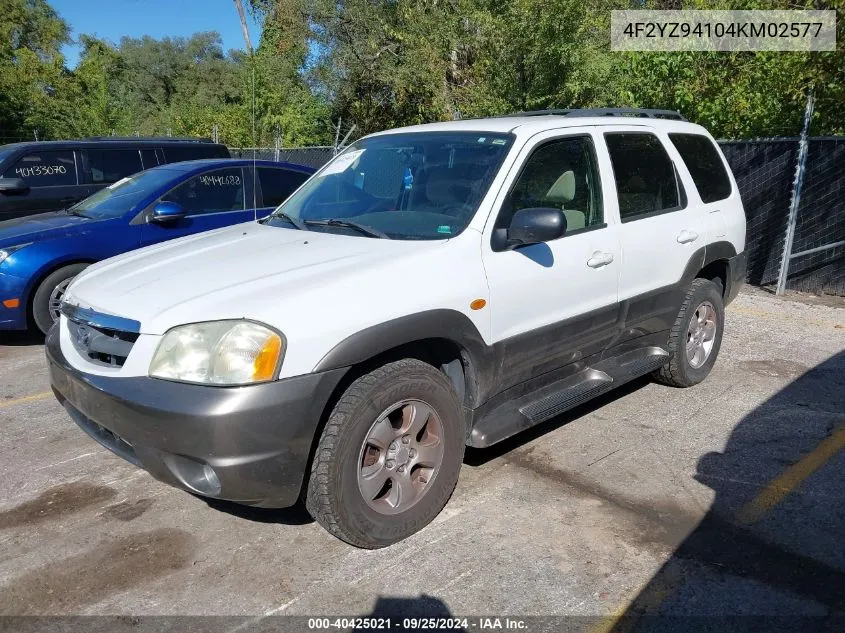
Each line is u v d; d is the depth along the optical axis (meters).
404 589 3.03
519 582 3.06
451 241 3.51
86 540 3.43
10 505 3.76
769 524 3.47
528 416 3.81
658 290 4.68
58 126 25.59
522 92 11.89
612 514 3.58
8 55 26.38
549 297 3.85
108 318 3.19
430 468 3.41
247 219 7.51
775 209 8.35
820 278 8.11
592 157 4.32
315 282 3.12
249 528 3.52
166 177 7.23
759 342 6.39
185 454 2.88
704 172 5.30
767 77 8.60
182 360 2.92
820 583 3.02
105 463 4.23
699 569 3.13
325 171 4.68
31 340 6.92
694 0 9.21
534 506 3.66
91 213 7.04
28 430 4.71
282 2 19.62
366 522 3.18
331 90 19.98
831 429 4.54
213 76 43.91
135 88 50.97
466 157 3.97
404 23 17.97
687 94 8.97
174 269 3.50
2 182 8.23
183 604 2.96
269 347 2.86
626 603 2.92
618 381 4.41
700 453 4.23
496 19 11.88
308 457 3.04
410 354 3.42
